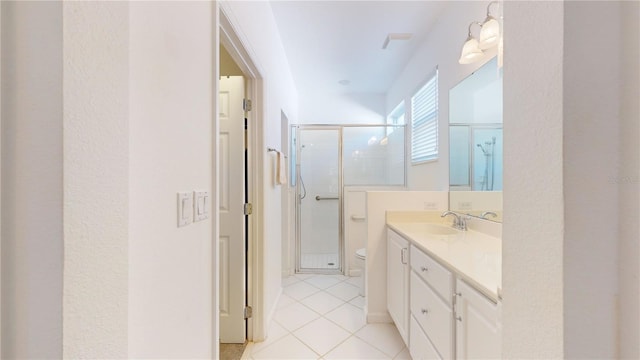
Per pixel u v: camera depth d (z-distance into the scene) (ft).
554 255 1.22
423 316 4.77
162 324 2.66
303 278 10.64
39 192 1.33
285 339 6.40
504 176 1.59
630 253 1.10
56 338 1.33
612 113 1.13
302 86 12.71
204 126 3.48
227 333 6.24
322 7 7.00
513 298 1.52
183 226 3.03
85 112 1.46
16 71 1.33
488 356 2.97
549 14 1.25
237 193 6.22
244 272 6.27
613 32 1.13
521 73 1.44
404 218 7.25
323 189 12.01
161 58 2.63
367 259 7.25
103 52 1.59
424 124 9.05
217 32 3.73
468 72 6.25
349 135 12.01
